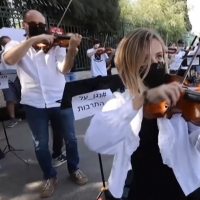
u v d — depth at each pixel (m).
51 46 2.49
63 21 8.14
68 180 2.94
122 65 1.14
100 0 9.61
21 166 3.42
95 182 2.87
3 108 5.67
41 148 2.57
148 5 15.62
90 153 3.64
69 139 2.75
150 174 1.18
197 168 1.14
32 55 2.46
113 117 1.06
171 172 1.16
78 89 2.05
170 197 1.17
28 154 3.79
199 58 4.29
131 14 13.55
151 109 1.08
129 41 1.11
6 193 2.79
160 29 15.67
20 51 2.22
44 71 2.47
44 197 2.66
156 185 1.18
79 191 2.71
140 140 1.17
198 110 1.09
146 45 1.08
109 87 2.12
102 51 6.58
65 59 2.44
